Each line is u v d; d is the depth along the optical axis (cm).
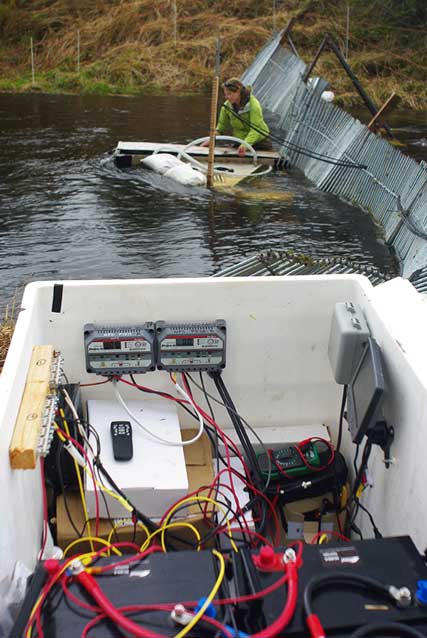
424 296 267
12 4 2416
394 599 173
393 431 239
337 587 178
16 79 2108
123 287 282
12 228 818
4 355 416
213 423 292
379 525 257
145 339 280
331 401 316
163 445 272
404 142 1352
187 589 176
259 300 291
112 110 1620
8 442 194
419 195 798
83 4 2428
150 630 164
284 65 1356
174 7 2333
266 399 312
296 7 2378
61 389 264
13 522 195
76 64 2211
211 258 747
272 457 297
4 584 180
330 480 295
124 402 296
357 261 745
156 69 2130
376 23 2311
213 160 1054
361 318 261
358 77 2083
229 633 159
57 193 953
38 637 162
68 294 280
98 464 253
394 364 237
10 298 636
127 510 252
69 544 252
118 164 1110
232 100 1124
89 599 172
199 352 285
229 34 2264
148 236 806
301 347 302
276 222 871
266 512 281
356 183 959
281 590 175
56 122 1444
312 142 1102
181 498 254
